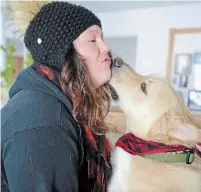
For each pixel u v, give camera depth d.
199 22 2.55
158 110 1.25
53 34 0.71
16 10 0.86
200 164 1.20
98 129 0.86
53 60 0.72
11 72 2.47
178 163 1.20
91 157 0.76
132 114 1.31
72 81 0.70
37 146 0.58
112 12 3.11
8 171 0.59
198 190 1.17
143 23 2.93
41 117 0.60
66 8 0.73
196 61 2.57
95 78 0.79
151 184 1.20
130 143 1.29
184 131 1.16
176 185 1.18
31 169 0.57
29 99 0.63
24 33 0.85
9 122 0.61
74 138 0.66
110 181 1.20
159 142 1.22
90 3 2.82
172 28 2.71
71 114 0.68
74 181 0.64
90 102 0.76
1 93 2.21
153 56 2.89
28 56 2.19
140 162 1.24
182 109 1.31
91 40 0.76
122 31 3.08
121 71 1.41
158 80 1.35
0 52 2.58
